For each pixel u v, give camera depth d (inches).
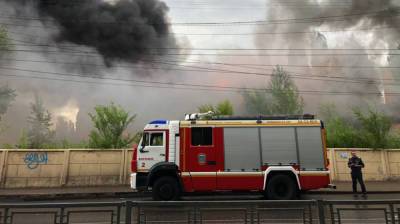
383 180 636.7
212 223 202.8
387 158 652.1
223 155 405.1
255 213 204.2
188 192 423.2
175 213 198.5
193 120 421.7
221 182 398.0
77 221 228.8
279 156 405.4
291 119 424.8
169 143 408.5
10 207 178.9
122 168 609.3
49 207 182.5
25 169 585.3
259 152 406.9
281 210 201.6
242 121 419.8
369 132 689.0
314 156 405.4
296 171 399.2
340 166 641.0
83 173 600.4
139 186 398.9
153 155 406.6
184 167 401.4
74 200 463.8
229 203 200.8
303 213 197.9
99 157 611.2
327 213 216.7
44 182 583.5
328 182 396.2
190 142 409.1
